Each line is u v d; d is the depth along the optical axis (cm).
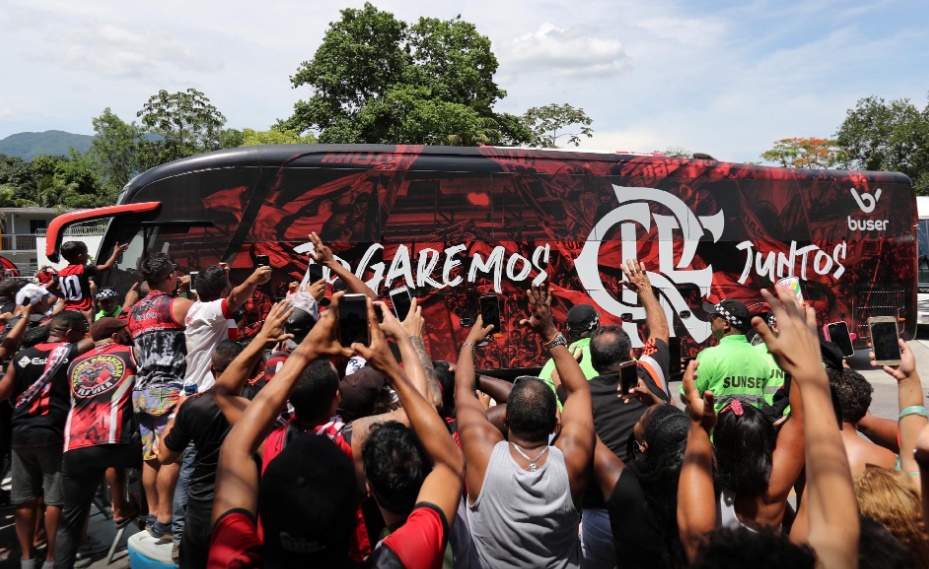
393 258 1020
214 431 402
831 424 199
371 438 268
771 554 174
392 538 219
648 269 1138
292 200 986
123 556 582
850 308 1262
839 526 191
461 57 3928
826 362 381
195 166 962
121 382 532
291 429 319
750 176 1203
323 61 3809
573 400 314
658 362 456
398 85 3738
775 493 280
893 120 4281
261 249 970
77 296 764
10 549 602
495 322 369
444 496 233
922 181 4056
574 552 296
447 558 309
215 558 210
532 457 293
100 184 5988
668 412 311
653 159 1155
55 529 536
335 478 218
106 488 665
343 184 1007
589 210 1111
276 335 300
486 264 1059
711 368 547
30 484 540
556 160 1105
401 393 241
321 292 421
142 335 543
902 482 260
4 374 542
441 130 3584
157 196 952
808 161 4519
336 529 215
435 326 1035
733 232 1188
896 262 1296
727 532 185
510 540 285
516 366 1071
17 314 607
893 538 229
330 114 3831
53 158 6625
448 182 1049
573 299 1098
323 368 315
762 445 280
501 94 4100
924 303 1778
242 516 220
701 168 1178
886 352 329
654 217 1145
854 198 1269
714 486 284
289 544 212
